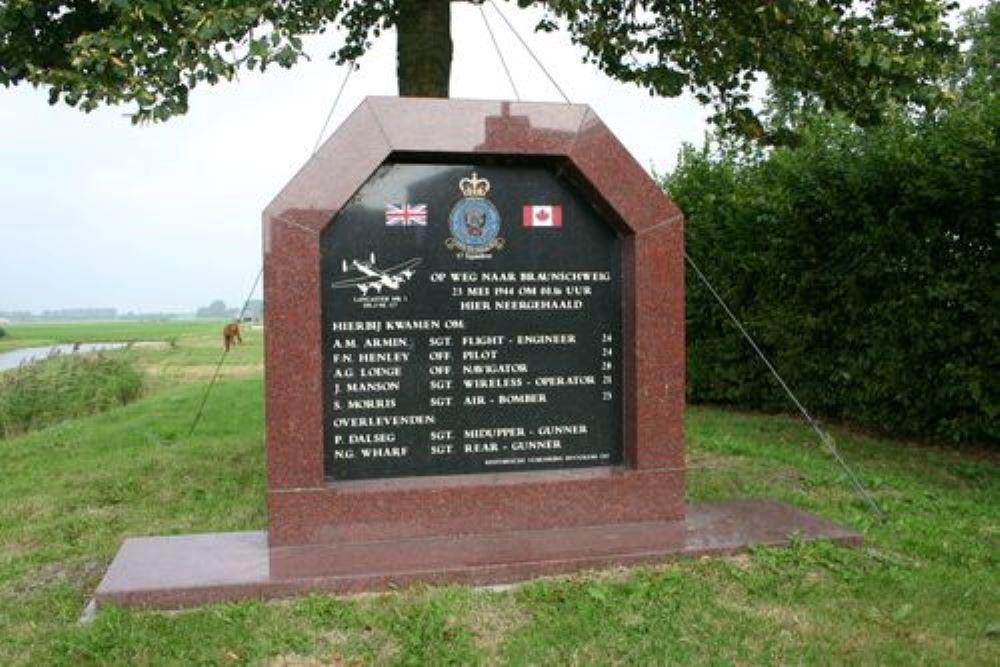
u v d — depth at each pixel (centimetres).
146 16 534
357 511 499
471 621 413
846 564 486
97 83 536
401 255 514
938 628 413
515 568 459
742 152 1162
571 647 392
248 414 1115
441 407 522
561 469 542
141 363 2278
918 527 573
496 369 530
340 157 493
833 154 939
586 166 525
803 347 1005
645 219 537
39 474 817
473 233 524
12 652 397
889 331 877
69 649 388
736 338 1139
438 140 505
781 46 752
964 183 767
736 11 750
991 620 424
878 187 870
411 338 516
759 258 1068
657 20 827
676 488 547
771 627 412
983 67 970
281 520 493
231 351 3058
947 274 809
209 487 707
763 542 502
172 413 1149
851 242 908
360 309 509
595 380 547
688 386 1248
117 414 1206
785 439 931
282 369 490
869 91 759
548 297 537
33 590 483
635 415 541
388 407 515
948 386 818
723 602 437
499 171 528
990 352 780
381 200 512
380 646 393
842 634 405
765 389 1117
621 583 453
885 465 793
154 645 390
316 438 495
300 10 624
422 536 507
